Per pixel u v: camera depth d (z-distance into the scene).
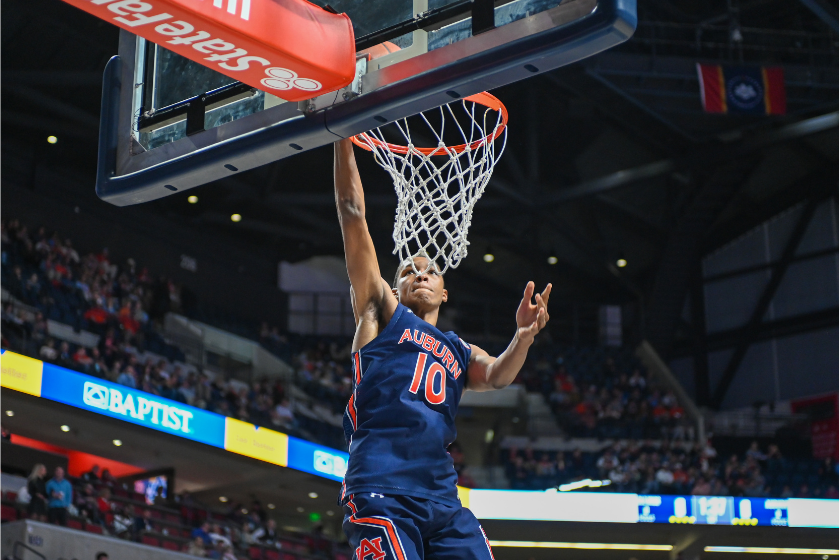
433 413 3.24
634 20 2.92
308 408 21.92
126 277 21.62
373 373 3.26
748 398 27.30
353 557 3.09
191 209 24.19
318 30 3.20
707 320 28.56
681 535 20.36
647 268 28.38
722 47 20.56
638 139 22.94
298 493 20.50
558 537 20.27
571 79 20.00
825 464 21.89
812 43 21.27
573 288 29.27
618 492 19.95
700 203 23.75
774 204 27.25
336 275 28.36
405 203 4.25
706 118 21.39
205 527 16.67
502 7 3.13
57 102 20.25
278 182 24.33
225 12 2.96
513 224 26.17
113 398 15.92
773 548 20.34
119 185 3.87
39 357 15.64
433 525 3.13
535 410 24.73
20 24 19.08
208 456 18.28
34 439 17.69
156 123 3.85
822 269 26.38
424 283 3.57
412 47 3.30
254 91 3.63
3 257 18.70
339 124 3.38
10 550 13.51
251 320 25.38
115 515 15.59
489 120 4.54
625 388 25.39
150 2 2.85
